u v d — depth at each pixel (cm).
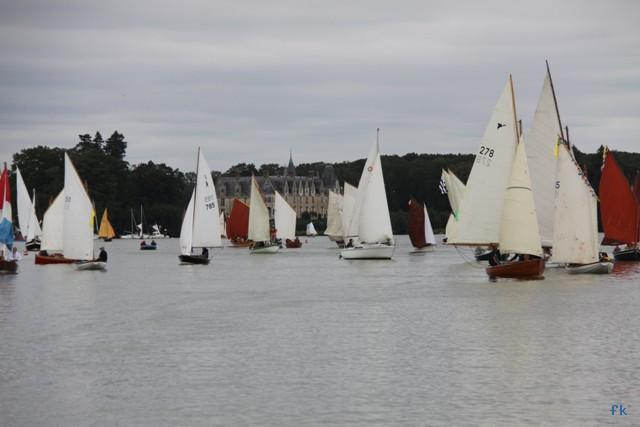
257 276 12925
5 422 4434
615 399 4684
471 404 4609
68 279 12350
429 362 5600
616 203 13288
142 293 10175
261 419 4409
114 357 5900
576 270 11225
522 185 10375
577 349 5981
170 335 6788
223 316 7894
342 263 15988
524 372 5288
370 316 7744
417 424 4303
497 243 11669
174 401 4738
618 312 7731
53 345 6388
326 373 5325
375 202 16375
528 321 7262
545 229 11631
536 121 11544
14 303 9112
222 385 5062
